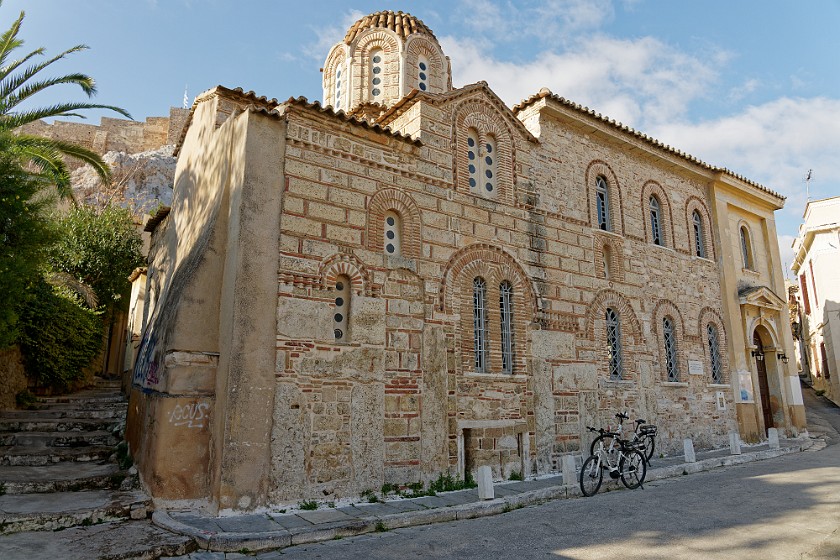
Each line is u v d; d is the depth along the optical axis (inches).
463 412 475.2
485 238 526.3
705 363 733.9
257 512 358.0
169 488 362.6
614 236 652.1
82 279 983.0
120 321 1096.2
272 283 394.9
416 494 422.9
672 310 705.6
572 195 618.8
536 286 553.6
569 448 536.4
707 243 796.6
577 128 650.8
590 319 592.4
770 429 712.4
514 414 505.7
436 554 287.1
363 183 456.4
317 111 437.4
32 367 658.2
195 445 376.5
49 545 290.2
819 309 1295.5
